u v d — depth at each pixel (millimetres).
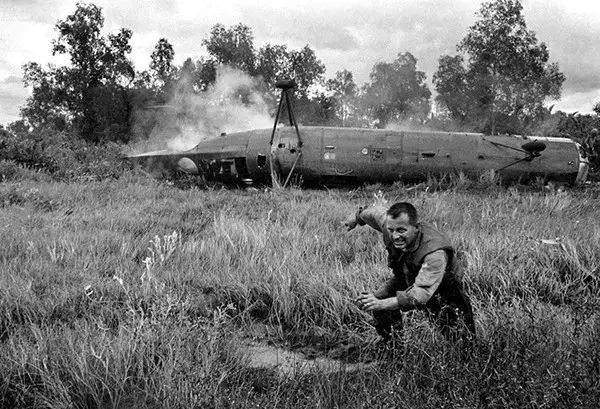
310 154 19141
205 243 8922
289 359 5324
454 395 3807
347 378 4680
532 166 18844
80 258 7852
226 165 20172
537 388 3842
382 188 18516
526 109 45562
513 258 7645
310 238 9039
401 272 4578
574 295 6398
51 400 4305
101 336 5062
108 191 15508
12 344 4977
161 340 5027
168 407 4172
